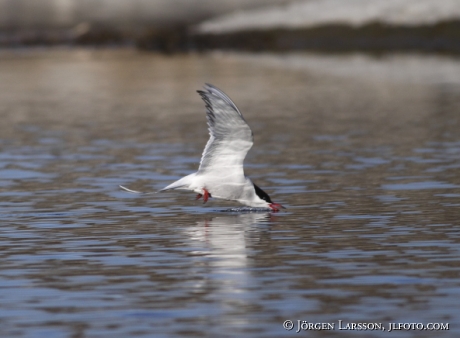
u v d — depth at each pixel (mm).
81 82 41500
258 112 28625
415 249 10969
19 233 12141
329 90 35594
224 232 12094
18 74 46156
